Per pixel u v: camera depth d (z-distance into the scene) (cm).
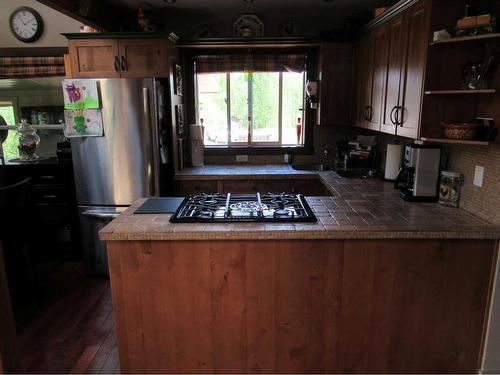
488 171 203
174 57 360
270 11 372
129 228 194
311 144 411
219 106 409
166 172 356
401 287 200
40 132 407
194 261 195
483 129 194
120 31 364
